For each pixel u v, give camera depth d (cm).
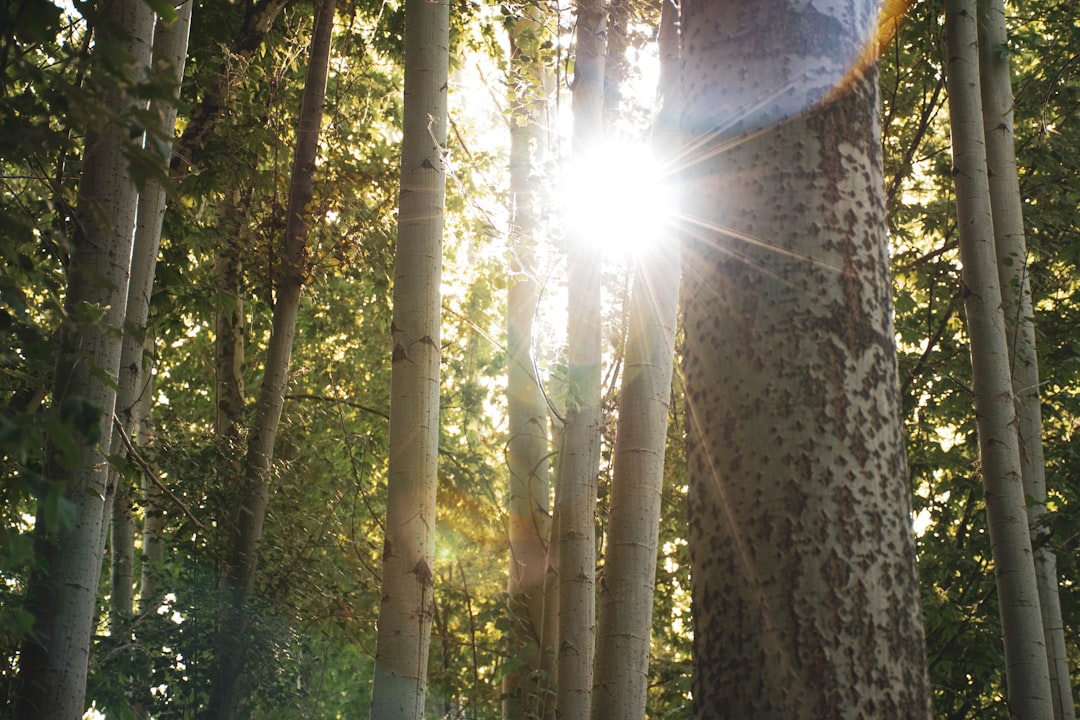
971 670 1095
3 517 643
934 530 1188
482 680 1465
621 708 635
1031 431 896
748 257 323
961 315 1208
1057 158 1152
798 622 291
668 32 670
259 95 1283
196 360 1656
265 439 1120
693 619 315
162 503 1073
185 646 1014
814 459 302
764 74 335
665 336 686
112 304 530
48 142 342
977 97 845
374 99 1488
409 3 804
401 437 711
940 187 1212
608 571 661
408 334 731
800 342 312
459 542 1534
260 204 1230
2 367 424
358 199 1191
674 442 1252
